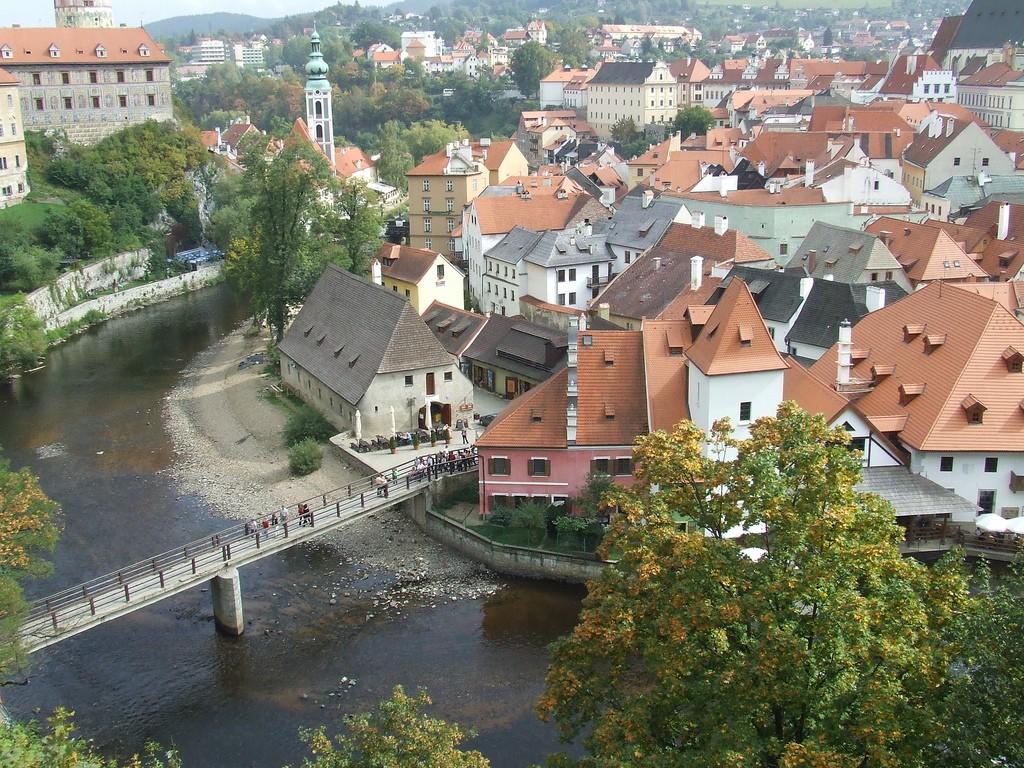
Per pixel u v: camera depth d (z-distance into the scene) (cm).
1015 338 6719
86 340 13625
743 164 16638
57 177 17738
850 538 3269
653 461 3684
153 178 18612
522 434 7200
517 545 6906
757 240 12538
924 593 3353
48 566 5603
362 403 8594
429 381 8831
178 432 9831
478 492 7662
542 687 5603
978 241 10856
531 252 11919
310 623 6369
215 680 5769
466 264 14350
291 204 12025
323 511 7038
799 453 3388
